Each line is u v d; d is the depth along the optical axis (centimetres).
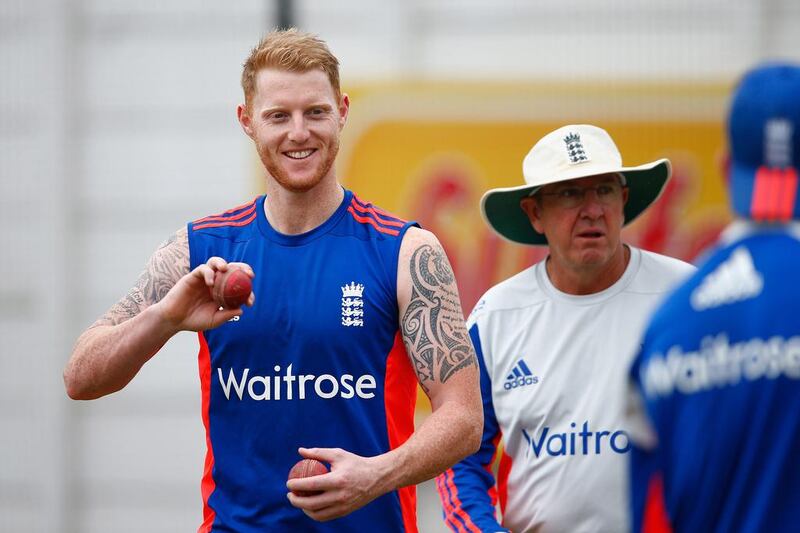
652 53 2453
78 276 2622
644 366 852
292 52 1222
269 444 1221
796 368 799
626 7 2453
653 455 844
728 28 2450
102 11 2608
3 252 2634
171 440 2556
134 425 2573
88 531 2573
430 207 2411
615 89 2416
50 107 2614
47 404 2603
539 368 1398
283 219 1262
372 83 2438
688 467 816
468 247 2397
